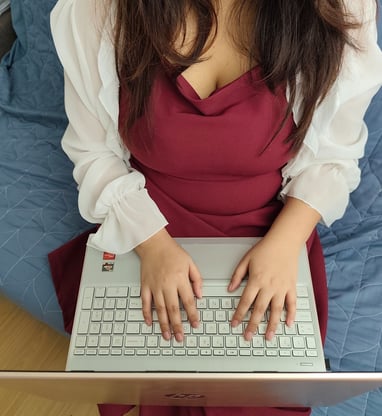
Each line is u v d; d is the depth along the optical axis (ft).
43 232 3.67
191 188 2.86
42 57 4.63
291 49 2.36
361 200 3.74
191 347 2.39
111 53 2.51
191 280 2.58
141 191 2.85
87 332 2.43
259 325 2.44
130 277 2.62
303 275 2.63
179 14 2.31
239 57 2.52
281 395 2.18
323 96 2.55
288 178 3.04
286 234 2.75
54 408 3.83
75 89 2.72
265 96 2.52
